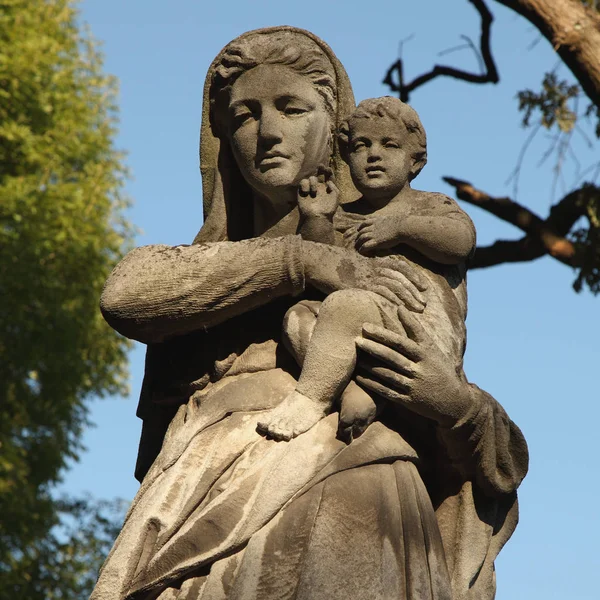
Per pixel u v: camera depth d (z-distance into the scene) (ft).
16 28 83.87
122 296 22.77
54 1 90.22
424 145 24.30
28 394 77.92
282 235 24.02
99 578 21.24
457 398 21.93
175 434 22.58
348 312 21.86
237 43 24.63
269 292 22.67
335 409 22.08
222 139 25.14
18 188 79.30
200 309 22.71
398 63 61.36
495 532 23.44
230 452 21.74
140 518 21.45
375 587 20.84
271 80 24.00
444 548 22.81
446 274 23.59
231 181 25.09
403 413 22.41
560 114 54.44
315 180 23.20
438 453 22.90
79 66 91.15
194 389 23.38
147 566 20.97
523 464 23.32
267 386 22.62
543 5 49.34
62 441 80.18
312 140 24.02
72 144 85.30
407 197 24.12
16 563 71.82
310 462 21.36
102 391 82.94
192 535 20.89
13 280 76.74
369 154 23.88
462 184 60.13
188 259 22.88
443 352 22.25
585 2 51.11
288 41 24.45
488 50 59.67
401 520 21.59
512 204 58.95
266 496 21.02
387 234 23.22
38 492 78.59
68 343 78.84
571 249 57.52
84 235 81.92
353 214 24.17
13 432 77.66
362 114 23.99
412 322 22.02
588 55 48.96
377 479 21.67
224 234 24.95
